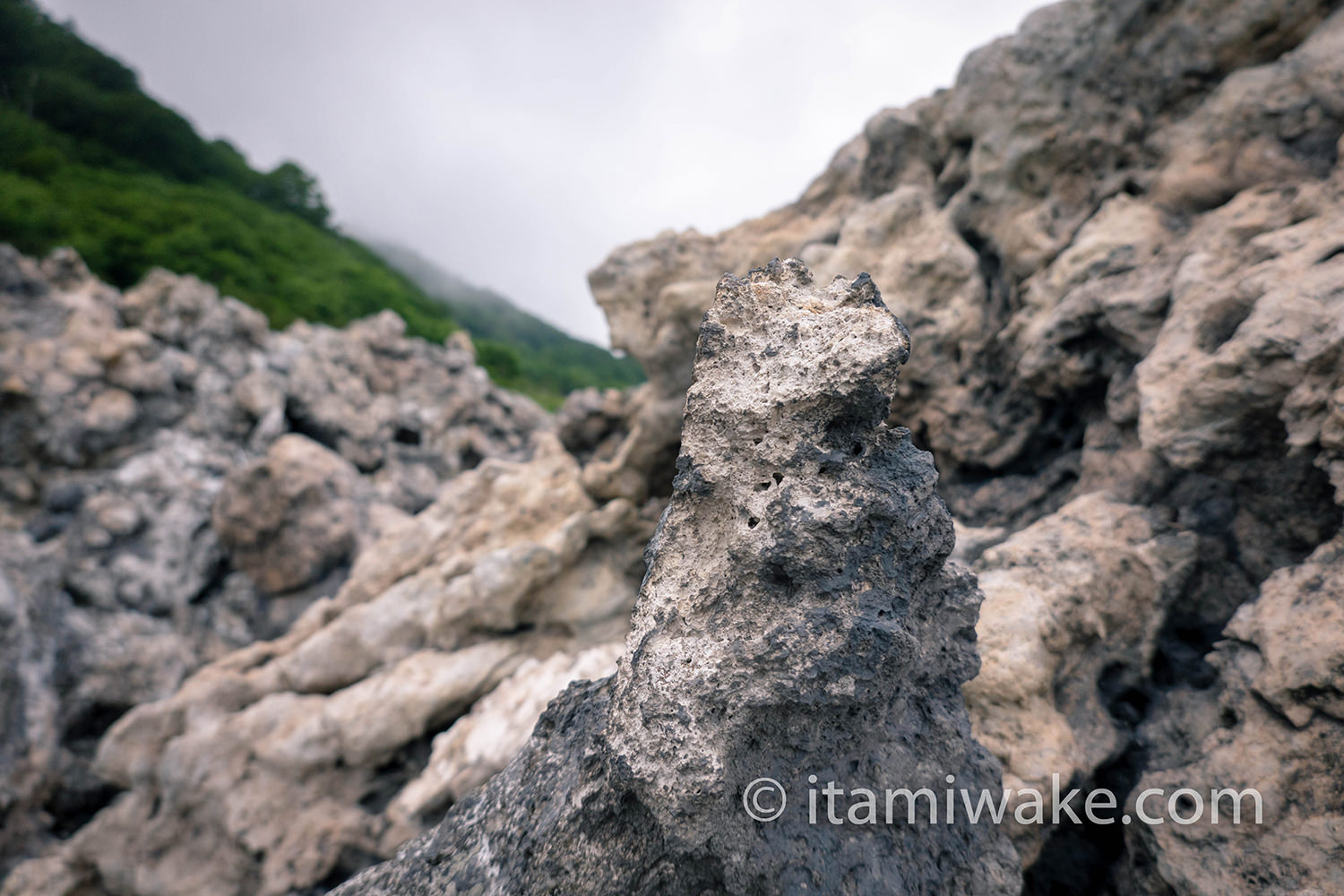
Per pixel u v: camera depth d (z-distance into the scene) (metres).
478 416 20.66
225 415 14.66
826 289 2.70
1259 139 5.02
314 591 11.15
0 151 35.66
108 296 15.55
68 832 8.57
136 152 48.12
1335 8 4.96
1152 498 4.76
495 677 7.66
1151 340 4.81
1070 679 4.09
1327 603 3.17
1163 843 3.18
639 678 2.35
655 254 8.12
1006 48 6.38
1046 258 6.13
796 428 2.39
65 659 9.42
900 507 2.33
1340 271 3.62
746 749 2.37
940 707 2.77
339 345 19.39
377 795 7.19
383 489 14.39
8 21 50.06
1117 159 5.98
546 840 2.50
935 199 7.46
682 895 2.44
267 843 6.64
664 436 8.37
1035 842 3.49
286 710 7.29
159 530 11.31
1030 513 5.87
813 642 2.27
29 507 11.52
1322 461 3.51
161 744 7.39
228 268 33.09
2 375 11.82
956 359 6.63
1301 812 2.97
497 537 8.91
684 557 2.51
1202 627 4.19
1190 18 5.43
